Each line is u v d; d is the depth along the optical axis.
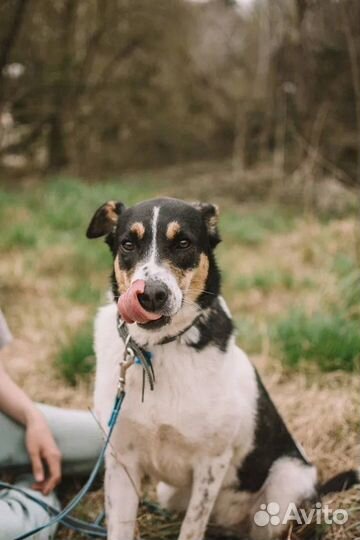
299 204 9.15
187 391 2.52
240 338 4.66
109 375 2.62
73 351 4.30
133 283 2.38
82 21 12.62
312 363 4.19
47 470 3.00
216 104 14.73
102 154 14.24
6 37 10.69
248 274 6.46
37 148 13.40
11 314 5.44
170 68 14.49
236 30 13.90
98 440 3.10
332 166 7.90
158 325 2.40
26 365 4.50
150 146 14.94
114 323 2.71
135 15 13.30
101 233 2.85
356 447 3.38
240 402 2.66
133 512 2.66
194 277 2.57
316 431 3.53
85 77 12.88
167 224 2.56
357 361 4.16
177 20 14.00
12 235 7.36
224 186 10.76
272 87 8.55
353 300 4.98
